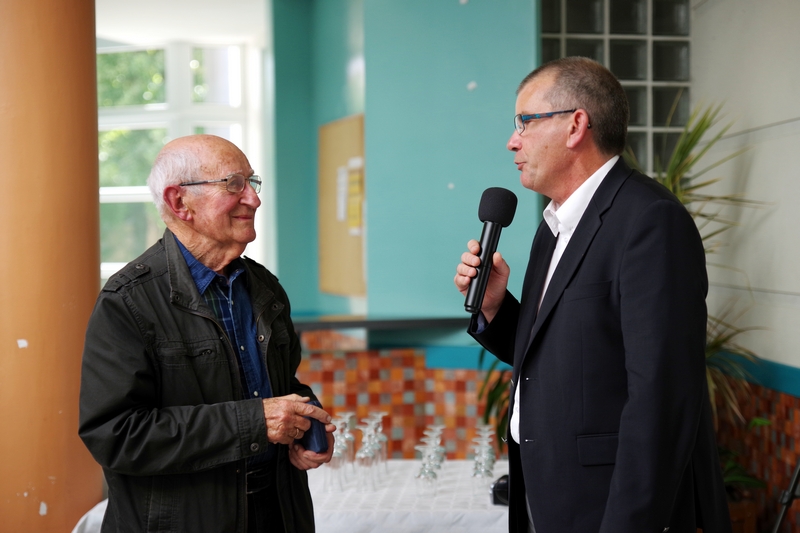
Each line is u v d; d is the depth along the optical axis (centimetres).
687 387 142
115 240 670
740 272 352
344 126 486
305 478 182
